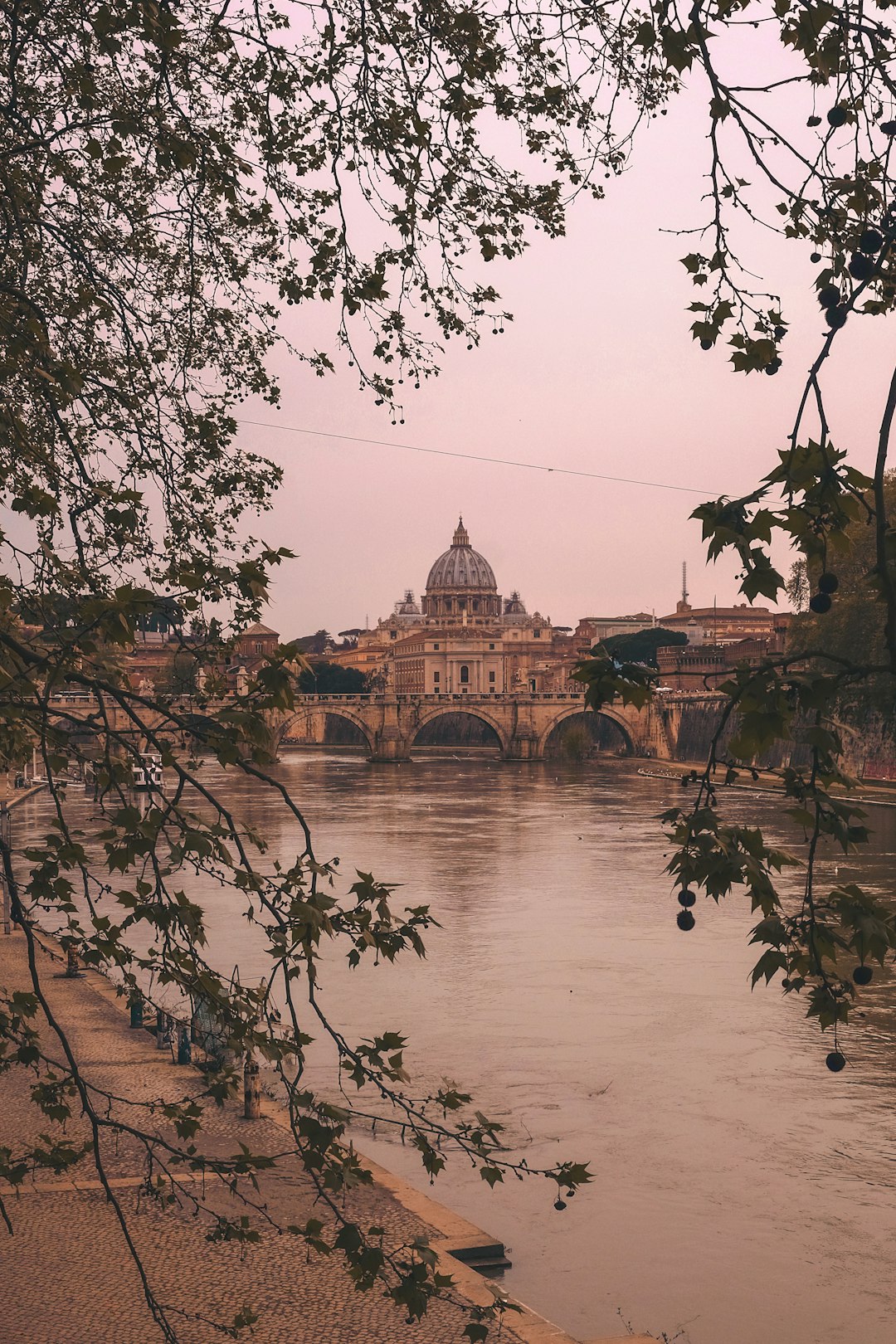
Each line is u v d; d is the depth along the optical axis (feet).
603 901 248.73
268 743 30.91
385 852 325.42
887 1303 86.84
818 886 241.55
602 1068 137.28
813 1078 133.49
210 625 33.83
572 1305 85.10
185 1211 86.89
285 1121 108.99
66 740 32.12
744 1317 84.17
